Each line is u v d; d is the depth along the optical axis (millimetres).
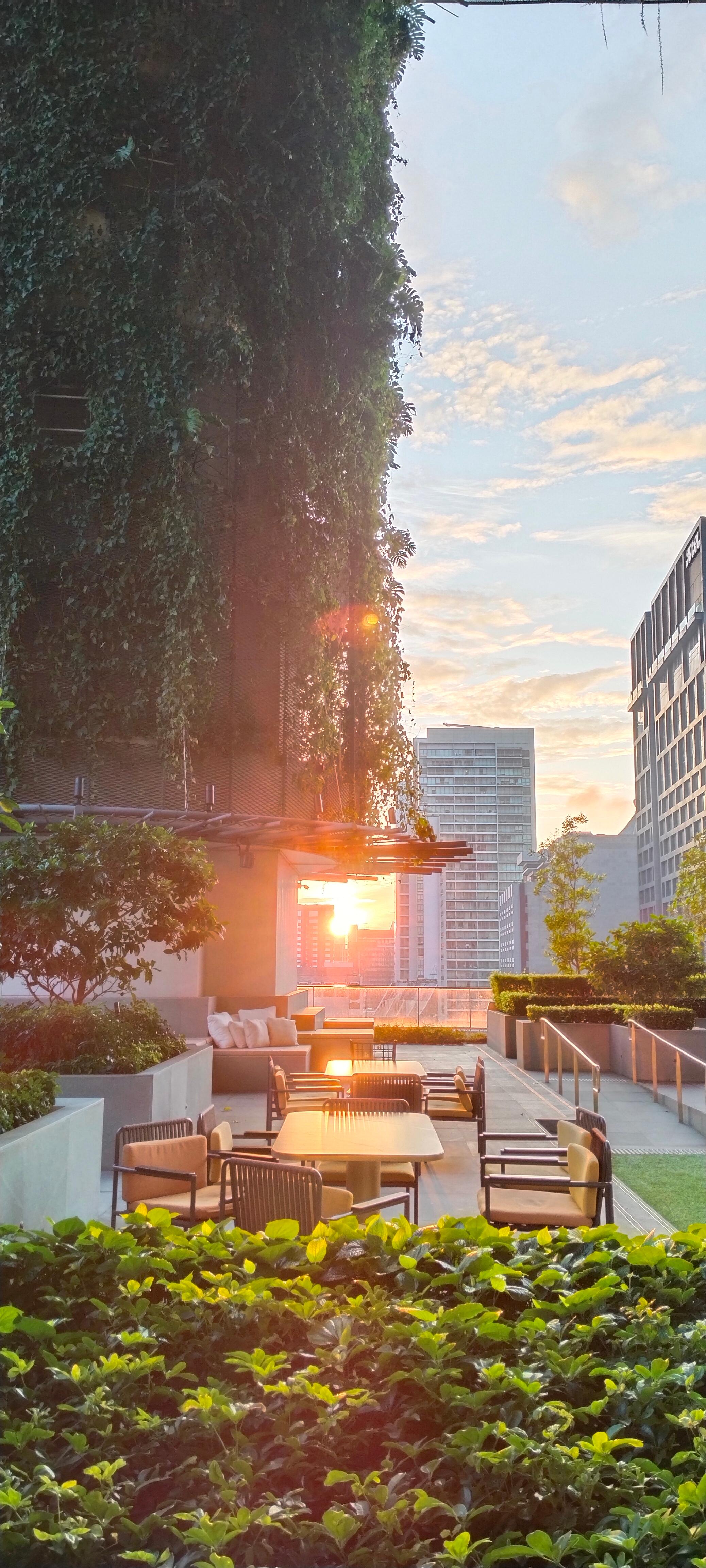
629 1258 3781
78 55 17391
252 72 18094
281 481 18531
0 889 11039
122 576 17031
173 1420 3000
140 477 17203
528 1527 2668
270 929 20141
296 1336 3432
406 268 20422
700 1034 17953
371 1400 2973
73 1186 7133
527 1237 4168
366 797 20062
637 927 21172
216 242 17562
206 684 17453
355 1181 7125
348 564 20031
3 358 17172
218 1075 16844
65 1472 2902
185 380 17250
